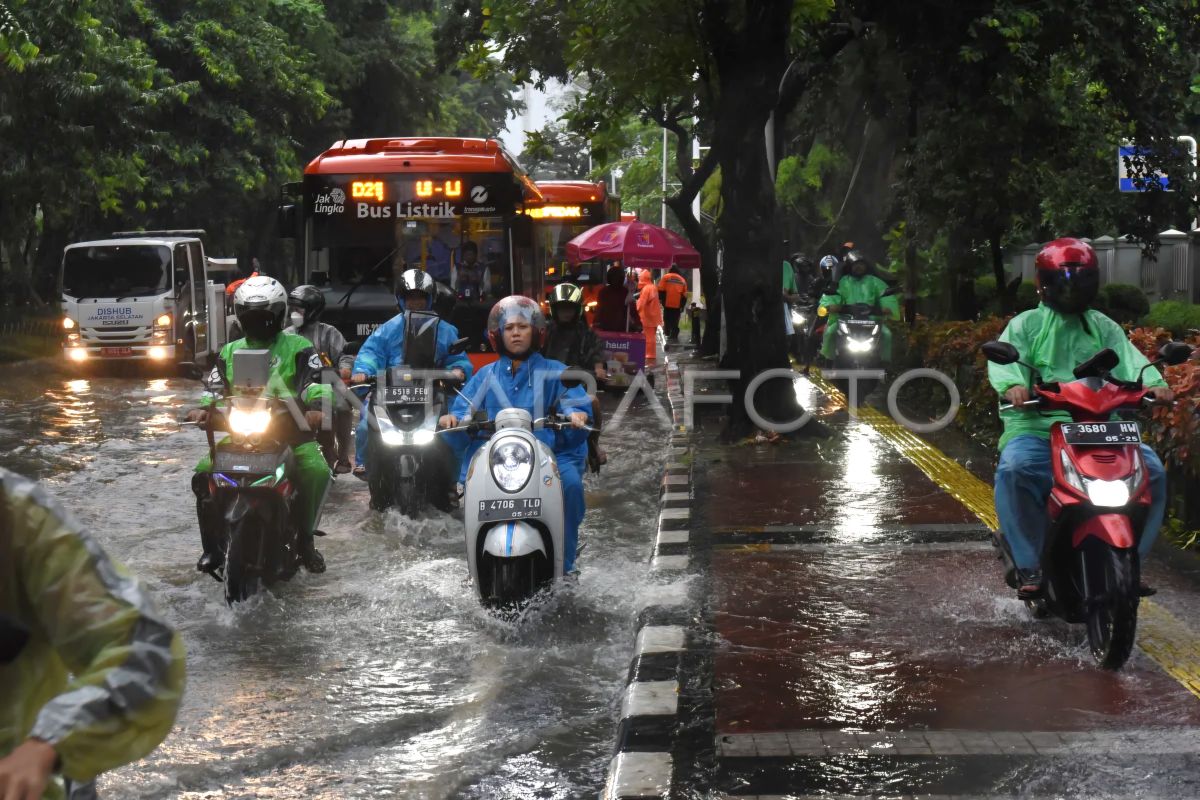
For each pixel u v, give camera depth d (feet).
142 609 7.96
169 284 89.71
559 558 25.95
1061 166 65.41
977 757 17.38
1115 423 21.76
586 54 54.60
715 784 16.57
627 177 173.27
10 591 8.16
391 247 60.44
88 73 93.86
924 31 61.87
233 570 26.11
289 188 62.69
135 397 73.36
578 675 22.66
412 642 24.68
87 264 89.97
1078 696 19.98
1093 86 69.92
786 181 93.56
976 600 25.98
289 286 178.19
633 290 121.39
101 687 7.65
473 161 60.34
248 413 26.86
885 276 91.40
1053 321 24.00
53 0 87.04
